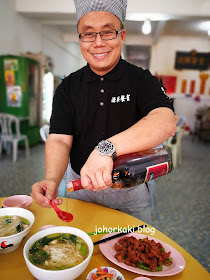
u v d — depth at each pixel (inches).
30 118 214.8
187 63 341.1
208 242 85.1
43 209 42.3
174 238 86.4
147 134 30.7
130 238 34.4
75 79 47.1
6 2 194.5
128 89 43.6
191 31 299.9
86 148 47.1
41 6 210.2
